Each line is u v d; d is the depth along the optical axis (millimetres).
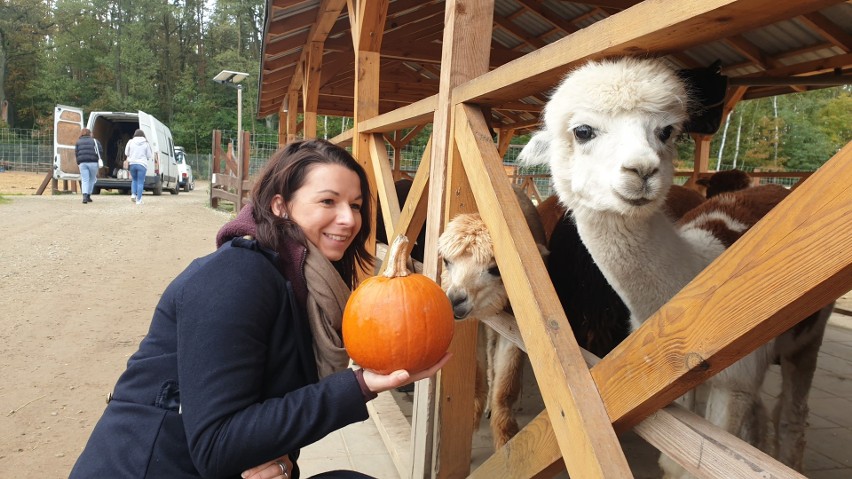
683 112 1676
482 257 2314
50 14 57188
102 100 51750
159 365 1418
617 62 1618
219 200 18766
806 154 34469
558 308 1639
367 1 4250
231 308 1322
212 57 58781
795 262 979
